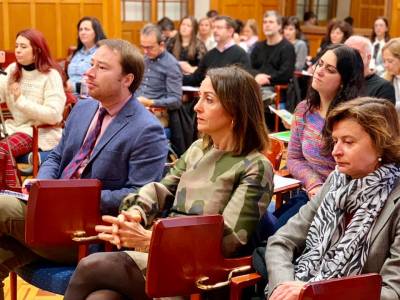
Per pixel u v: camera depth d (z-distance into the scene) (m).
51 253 2.42
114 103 2.61
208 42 7.79
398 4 9.49
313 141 2.87
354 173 1.89
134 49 2.62
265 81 6.25
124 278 2.06
